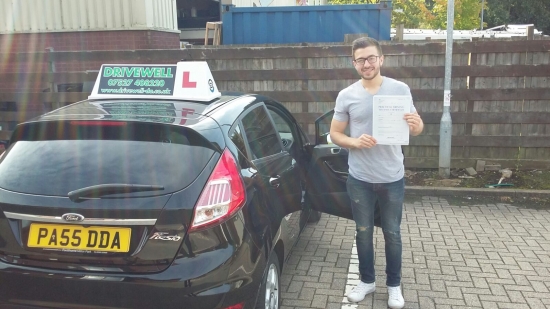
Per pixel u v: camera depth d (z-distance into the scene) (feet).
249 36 25.20
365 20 24.38
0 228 7.80
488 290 11.72
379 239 15.16
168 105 9.61
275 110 12.98
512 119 21.16
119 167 7.75
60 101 22.79
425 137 22.13
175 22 29.86
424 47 21.13
